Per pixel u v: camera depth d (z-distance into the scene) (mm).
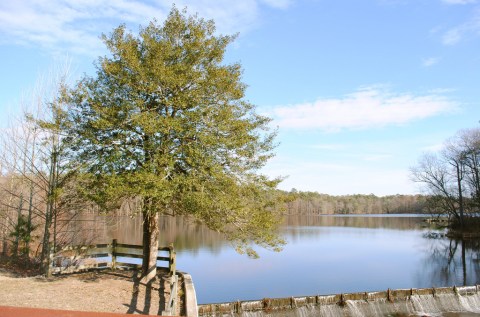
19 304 9891
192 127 12094
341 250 39531
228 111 12266
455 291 20906
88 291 11914
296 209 157500
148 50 12516
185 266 29625
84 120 12844
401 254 36688
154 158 11992
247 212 12531
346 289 23125
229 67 13594
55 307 9898
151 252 14172
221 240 44781
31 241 17828
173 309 9562
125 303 11039
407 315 19375
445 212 58344
